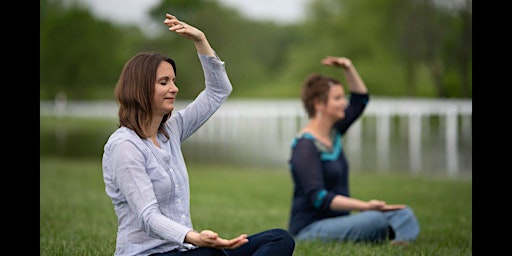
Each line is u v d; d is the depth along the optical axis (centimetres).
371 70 4994
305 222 720
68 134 2936
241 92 5997
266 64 6488
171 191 462
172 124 493
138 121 460
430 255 640
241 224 855
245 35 6312
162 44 5809
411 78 4481
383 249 653
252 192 1236
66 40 5519
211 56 501
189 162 1867
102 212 924
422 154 1933
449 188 1220
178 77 5269
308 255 637
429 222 852
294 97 5828
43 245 683
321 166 720
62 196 1095
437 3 3956
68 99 5519
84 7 5812
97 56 5550
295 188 733
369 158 1855
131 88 458
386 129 2397
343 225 695
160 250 457
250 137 2681
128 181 445
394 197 1109
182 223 466
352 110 764
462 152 1950
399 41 4219
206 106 508
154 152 461
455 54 3909
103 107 3612
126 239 457
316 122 735
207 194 1191
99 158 1989
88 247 656
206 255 454
